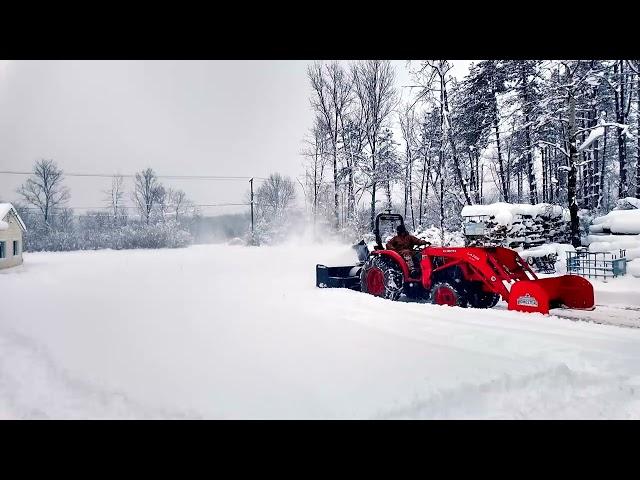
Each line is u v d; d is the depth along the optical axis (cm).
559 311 604
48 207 5091
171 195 6462
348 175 3269
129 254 3030
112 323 616
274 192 6059
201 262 1969
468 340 469
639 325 536
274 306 709
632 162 2583
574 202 1430
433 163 2625
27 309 779
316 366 388
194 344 477
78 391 366
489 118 2242
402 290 787
